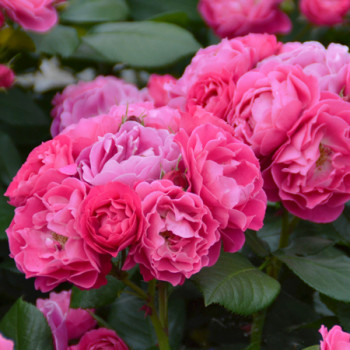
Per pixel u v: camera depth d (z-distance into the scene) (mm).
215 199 850
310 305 1091
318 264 960
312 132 901
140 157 854
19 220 862
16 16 1066
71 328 1007
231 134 903
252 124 923
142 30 1139
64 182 849
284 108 896
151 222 845
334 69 943
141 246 845
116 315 1068
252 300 906
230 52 971
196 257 851
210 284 906
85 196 841
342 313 1012
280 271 1065
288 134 901
